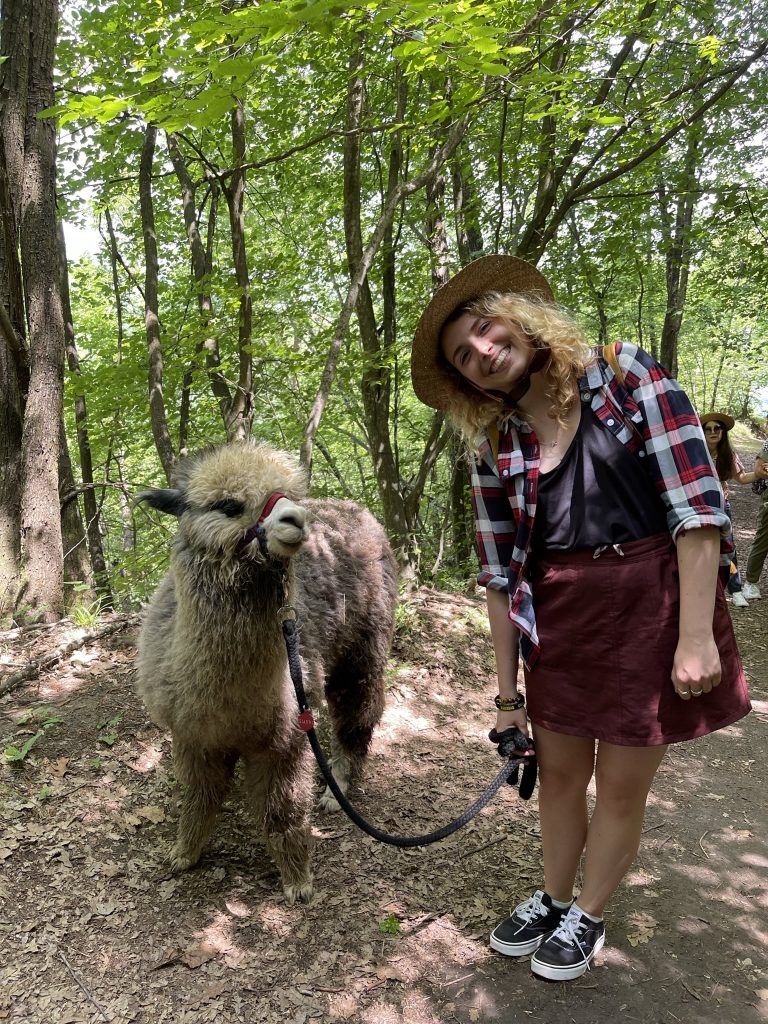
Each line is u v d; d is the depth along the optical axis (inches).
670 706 83.7
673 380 82.1
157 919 104.7
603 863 95.8
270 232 471.2
